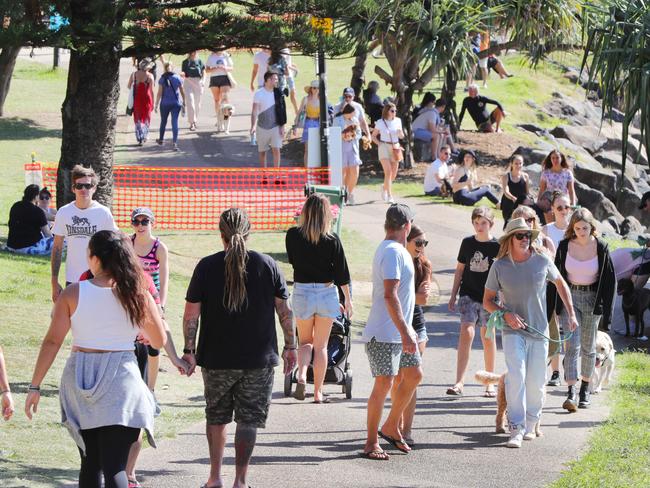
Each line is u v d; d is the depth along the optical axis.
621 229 54.03
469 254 22.30
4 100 61.62
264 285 14.80
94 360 12.53
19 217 34.22
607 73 35.78
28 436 17.62
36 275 30.77
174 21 29.22
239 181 49.16
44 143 56.16
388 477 16.52
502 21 55.12
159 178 48.88
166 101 56.66
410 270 17.27
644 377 25.14
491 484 16.25
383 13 39.75
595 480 15.94
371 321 17.39
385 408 21.47
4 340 23.84
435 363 25.86
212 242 39.41
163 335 13.12
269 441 18.56
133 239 19.09
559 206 24.83
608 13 37.00
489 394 22.62
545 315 19.12
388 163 48.03
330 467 17.02
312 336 21.25
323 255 20.56
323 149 45.06
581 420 20.78
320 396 21.53
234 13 30.70
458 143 62.28
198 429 19.02
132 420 12.42
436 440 19.05
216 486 14.91
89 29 28.33
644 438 18.86
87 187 19.16
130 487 14.85
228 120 61.50
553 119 77.31
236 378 14.71
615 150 74.50
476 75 83.75
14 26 27.58
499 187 52.56
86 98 31.55
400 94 56.53
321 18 30.88
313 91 50.81
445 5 53.81
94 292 12.62
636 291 30.66
